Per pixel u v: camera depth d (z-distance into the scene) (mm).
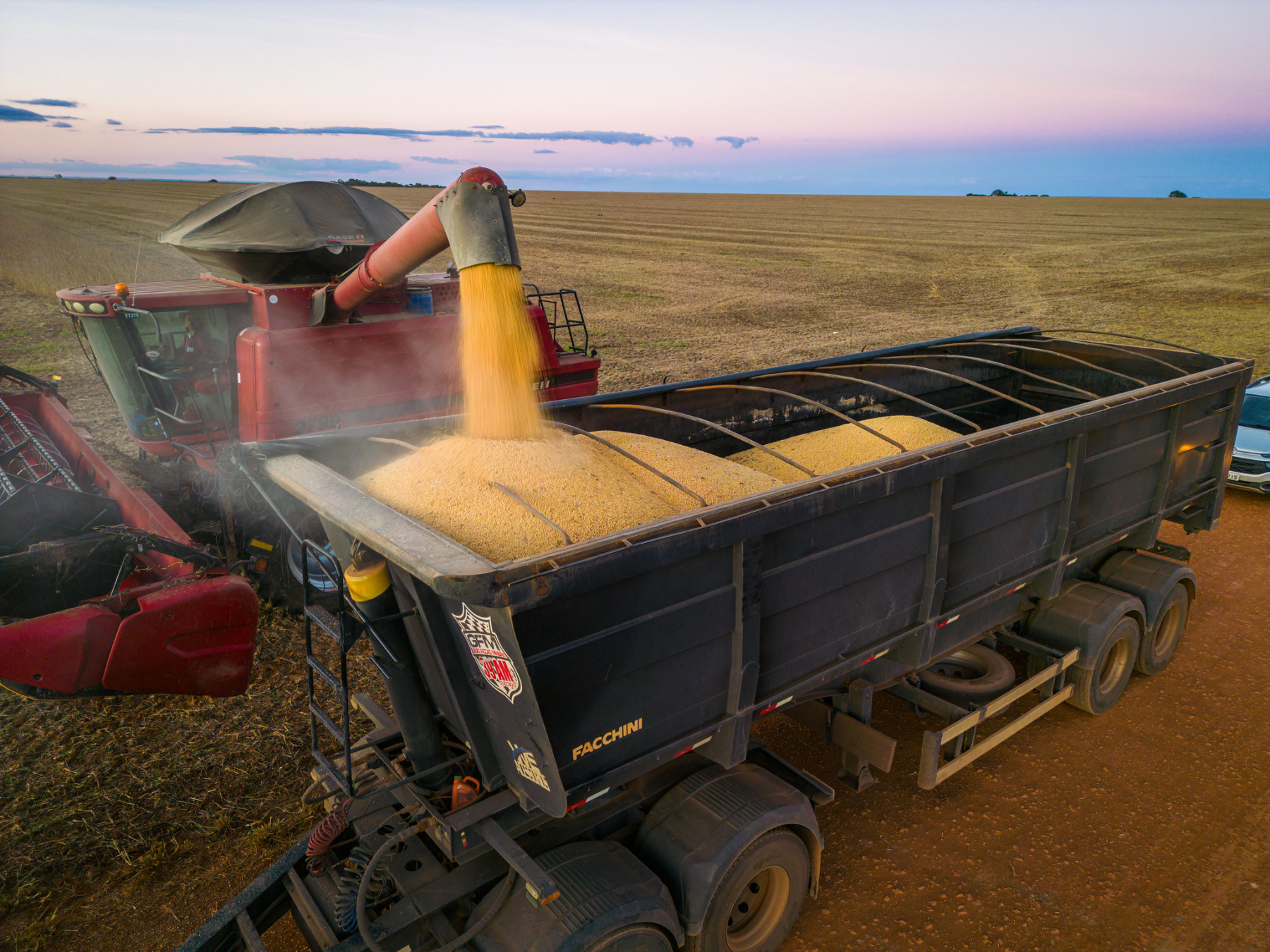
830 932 3980
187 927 3943
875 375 6660
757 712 3432
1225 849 4516
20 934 3881
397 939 3115
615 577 2570
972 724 4668
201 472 6734
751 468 4906
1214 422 6113
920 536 3893
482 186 3822
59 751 5215
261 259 6473
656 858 3465
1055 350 7574
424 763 3330
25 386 8828
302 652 6449
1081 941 3910
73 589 4617
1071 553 5023
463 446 3555
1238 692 6090
